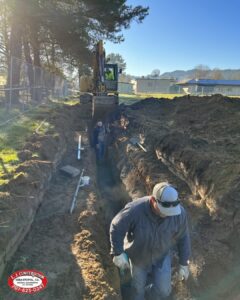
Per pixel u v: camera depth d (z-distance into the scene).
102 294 4.40
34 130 11.07
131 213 3.98
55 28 20.98
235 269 4.67
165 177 8.00
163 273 4.33
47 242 5.42
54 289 4.33
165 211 3.68
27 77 16.88
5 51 27.88
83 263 4.98
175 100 17.38
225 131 9.86
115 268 5.50
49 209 6.72
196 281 4.79
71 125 15.74
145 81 78.94
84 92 22.73
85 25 21.28
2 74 23.47
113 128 15.50
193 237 5.42
